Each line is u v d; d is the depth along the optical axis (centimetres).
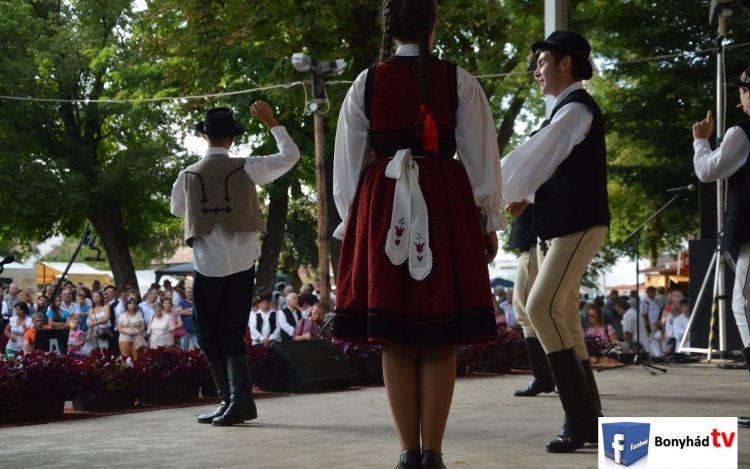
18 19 2664
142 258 4400
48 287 1562
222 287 503
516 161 383
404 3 304
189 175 508
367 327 286
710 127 476
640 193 2317
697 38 2155
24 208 2527
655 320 1641
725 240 459
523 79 2100
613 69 2264
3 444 429
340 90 1788
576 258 385
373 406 583
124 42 2767
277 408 579
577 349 451
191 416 554
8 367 572
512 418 489
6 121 2620
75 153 2742
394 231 285
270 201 2509
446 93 297
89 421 548
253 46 1945
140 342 1356
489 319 283
